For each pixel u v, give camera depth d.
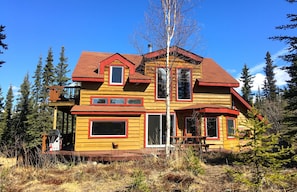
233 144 15.21
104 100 14.96
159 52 15.77
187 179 7.29
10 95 39.06
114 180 7.77
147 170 8.92
